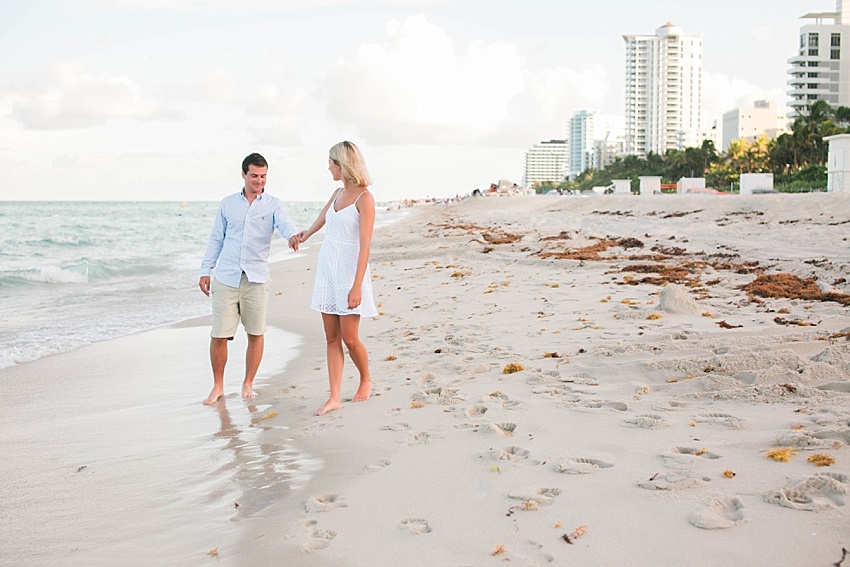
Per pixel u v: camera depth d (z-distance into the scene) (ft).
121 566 9.46
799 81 411.54
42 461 14.21
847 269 34.24
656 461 11.42
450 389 16.75
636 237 61.62
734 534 8.77
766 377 15.12
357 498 10.98
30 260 81.25
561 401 15.10
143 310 38.93
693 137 634.84
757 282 31.58
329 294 16.49
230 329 18.80
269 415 16.56
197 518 10.92
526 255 50.29
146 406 18.58
